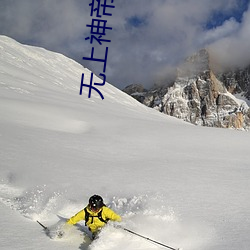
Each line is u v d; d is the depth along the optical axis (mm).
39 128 21453
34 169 10922
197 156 16406
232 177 11234
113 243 5285
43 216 6797
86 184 9516
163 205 7551
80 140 18453
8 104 28828
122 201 7781
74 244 5426
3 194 8273
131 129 25375
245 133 26500
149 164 13352
